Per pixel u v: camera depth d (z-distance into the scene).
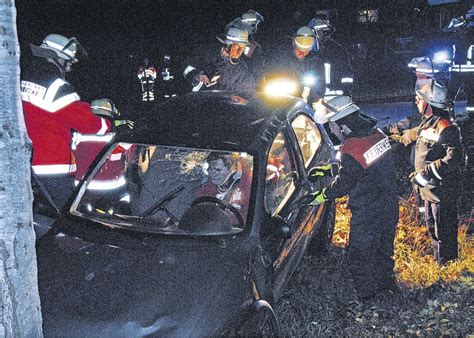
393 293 5.14
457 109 13.40
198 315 3.51
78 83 19.66
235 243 3.95
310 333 4.62
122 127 5.30
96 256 3.92
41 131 4.76
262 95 5.20
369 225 4.91
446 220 5.59
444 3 15.26
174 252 3.90
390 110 14.94
